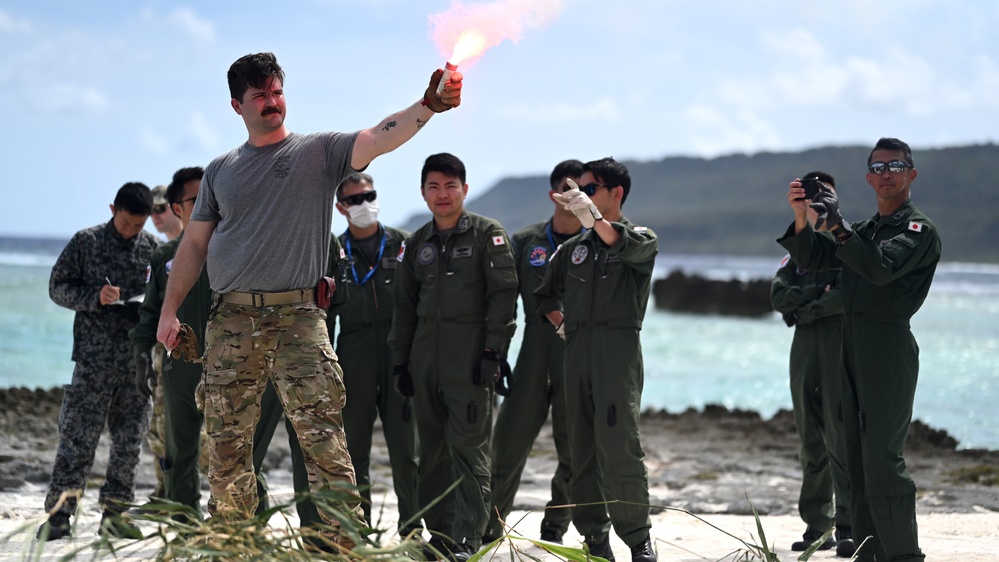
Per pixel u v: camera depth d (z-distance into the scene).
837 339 6.15
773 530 7.18
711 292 46.69
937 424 15.21
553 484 6.38
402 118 4.31
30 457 9.01
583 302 5.63
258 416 4.54
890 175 5.14
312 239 4.45
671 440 12.12
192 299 6.00
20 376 18.08
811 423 6.34
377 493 8.59
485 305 5.99
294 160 4.43
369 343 6.16
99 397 6.23
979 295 71.62
